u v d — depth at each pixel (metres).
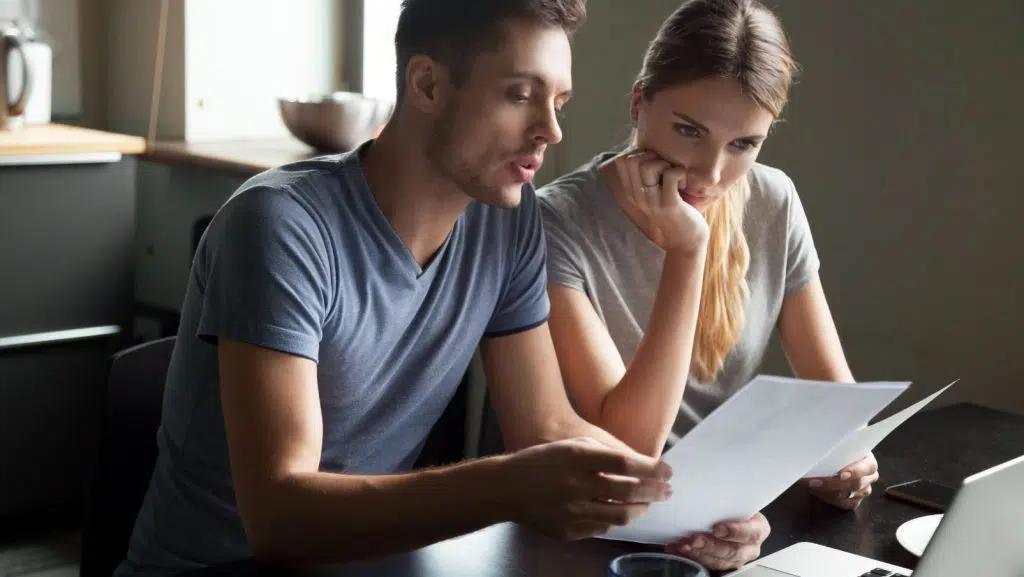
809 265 1.96
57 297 3.28
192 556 1.47
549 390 1.61
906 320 2.52
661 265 1.83
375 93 3.89
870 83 2.50
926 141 2.43
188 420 1.44
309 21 3.85
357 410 1.48
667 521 1.26
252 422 1.26
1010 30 2.28
